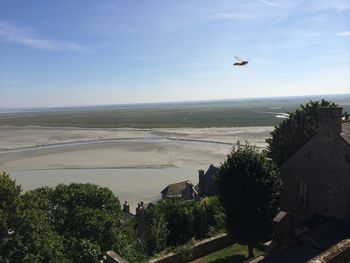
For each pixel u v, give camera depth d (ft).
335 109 104.83
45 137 549.54
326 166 108.06
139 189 241.55
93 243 94.68
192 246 114.01
